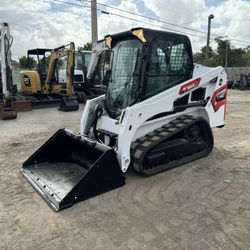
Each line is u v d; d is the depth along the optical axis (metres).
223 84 5.16
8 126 7.93
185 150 4.69
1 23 9.25
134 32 4.00
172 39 4.28
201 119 4.73
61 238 2.74
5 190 3.78
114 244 2.64
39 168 4.28
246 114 9.48
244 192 3.67
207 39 23.25
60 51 11.79
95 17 15.52
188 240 2.68
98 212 3.20
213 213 3.15
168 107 4.29
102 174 3.58
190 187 3.83
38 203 3.42
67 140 4.53
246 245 2.59
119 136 3.81
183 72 4.60
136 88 4.10
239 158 4.97
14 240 2.72
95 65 6.23
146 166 4.17
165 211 3.21
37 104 11.51
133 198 3.51
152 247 2.59
